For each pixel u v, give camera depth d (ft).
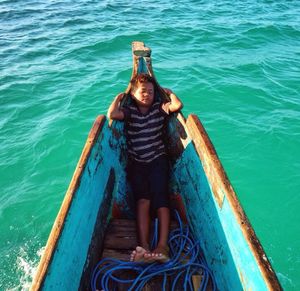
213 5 40.34
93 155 8.78
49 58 27.66
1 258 12.91
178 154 10.87
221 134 18.19
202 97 21.27
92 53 28.25
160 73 23.90
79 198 7.73
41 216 14.46
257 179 15.64
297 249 12.84
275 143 17.57
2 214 14.51
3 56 28.07
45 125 19.45
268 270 5.95
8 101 21.76
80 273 7.57
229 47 28.60
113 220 10.11
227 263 7.43
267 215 14.10
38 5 42.70
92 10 39.75
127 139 10.75
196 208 9.27
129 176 11.08
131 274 8.52
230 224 7.24
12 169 16.67
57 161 17.11
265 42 29.71
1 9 41.06
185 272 8.55
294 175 15.84
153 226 9.81
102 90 22.45
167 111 10.34
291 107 20.38
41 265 6.11
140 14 37.63
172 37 30.48
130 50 28.94
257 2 41.45
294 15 36.35
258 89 22.04
